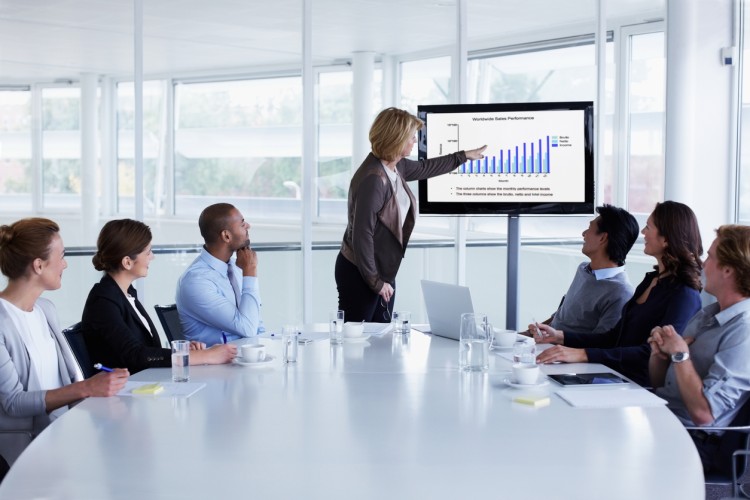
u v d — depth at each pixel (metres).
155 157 5.77
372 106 5.99
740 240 2.78
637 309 3.36
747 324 2.77
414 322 6.14
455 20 6.04
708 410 2.72
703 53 5.92
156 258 5.71
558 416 2.33
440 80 6.07
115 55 5.75
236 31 5.81
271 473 1.83
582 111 4.59
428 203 4.75
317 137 5.95
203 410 2.39
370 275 4.36
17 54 5.88
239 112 5.88
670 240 3.26
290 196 5.95
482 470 1.86
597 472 1.84
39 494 1.71
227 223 3.71
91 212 6.01
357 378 2.85
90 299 3.26
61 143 6.02
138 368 3.13
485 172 4.68
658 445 2.04
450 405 2.46
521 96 6.17
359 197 4.33
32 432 2.71
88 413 2.37
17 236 2.86
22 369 2.83
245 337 3.72
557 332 3.59
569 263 6.30
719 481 2.70
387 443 2.06
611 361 3.12
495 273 6.26
